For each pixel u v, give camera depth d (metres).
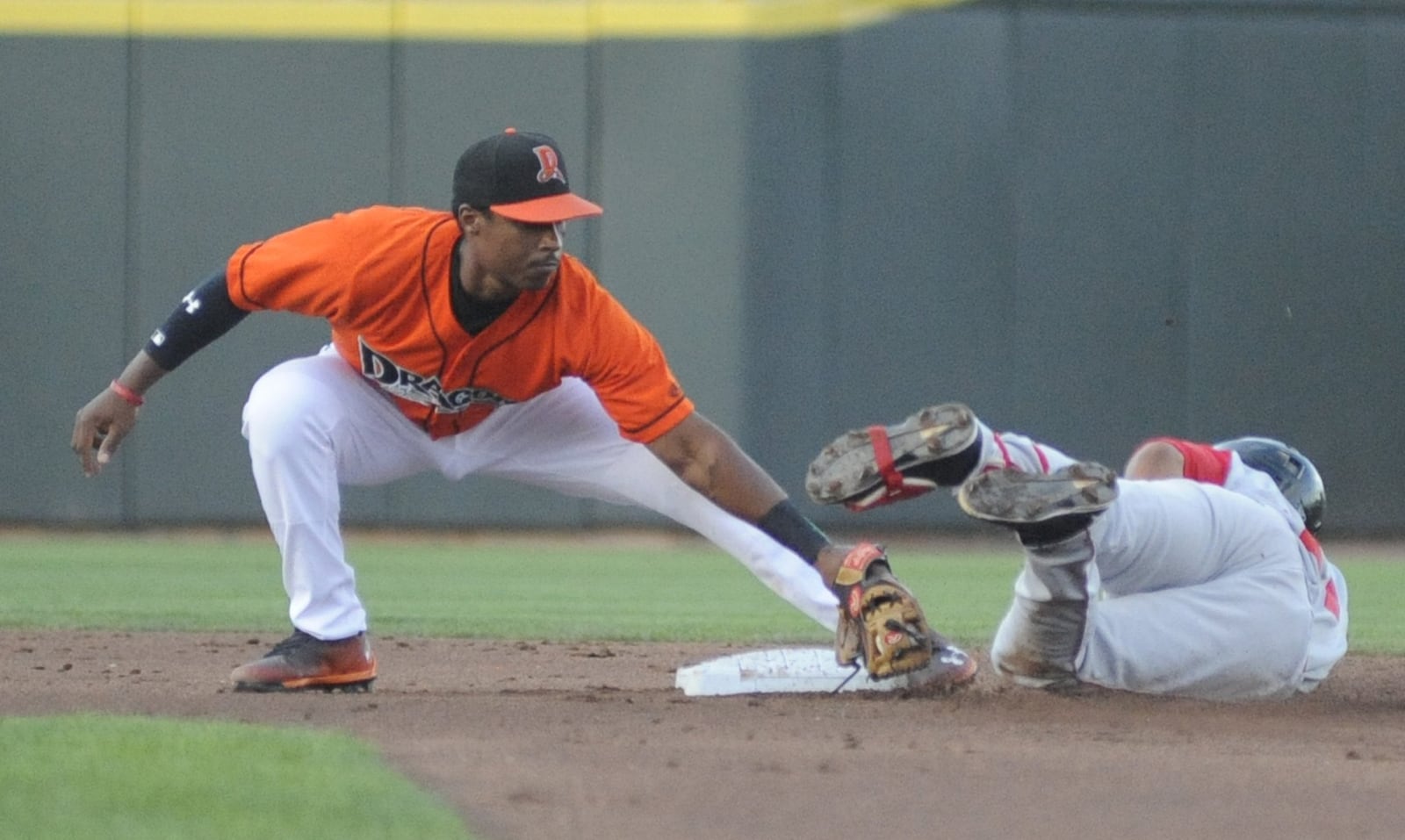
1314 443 45.69
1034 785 10.64
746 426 44.72
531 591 32.75
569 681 18.06
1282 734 13.12
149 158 45.09
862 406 44.88
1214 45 45.22
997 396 45.03
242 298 14.33
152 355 14.80
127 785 9.60
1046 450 12.88
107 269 45.09
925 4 44.72
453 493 45.19
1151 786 10.70
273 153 45.16
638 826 9.25
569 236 44.97
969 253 45.00
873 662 13.70
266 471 14.70
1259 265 45.44
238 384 44.94
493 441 15.57
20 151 45.09
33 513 45.19
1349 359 45.72
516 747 11.67
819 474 12.50
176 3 44.88
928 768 11.12
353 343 14.49
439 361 14.08
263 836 8.41
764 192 44.66
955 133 44.81
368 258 13.77
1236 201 45.34
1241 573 14.12
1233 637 14.08
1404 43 45.66
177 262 45.16
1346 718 14.25
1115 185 45.12
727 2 44.62
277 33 44.97
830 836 9.16
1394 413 45.88
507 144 13.23
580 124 44.97
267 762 10.38
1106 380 45.16
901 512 45.50
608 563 39.69
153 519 45.09
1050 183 45.03
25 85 45.00
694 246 44.84
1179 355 45.31
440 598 31.00
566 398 15.46
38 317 45.12
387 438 15.33
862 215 44.88
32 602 28.62
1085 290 45.09
